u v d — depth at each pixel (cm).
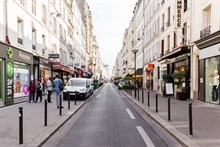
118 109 1529
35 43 2341
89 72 8344
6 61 1576
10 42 1680
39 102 1833
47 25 2794
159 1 3331
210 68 1681
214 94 1608
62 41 3716
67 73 4156
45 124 909
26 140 693
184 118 1083
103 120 1101
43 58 2566
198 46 1828
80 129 898
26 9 2028
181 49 2075
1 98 1536
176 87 2208
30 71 2097
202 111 1312
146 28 4503
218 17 1584
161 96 2575
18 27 1930
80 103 1828
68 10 4331
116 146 665
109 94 3219
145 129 898
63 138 761
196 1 1972
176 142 712
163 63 2988
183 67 2227
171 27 2655
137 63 5856
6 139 702
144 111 1386
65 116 1141
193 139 700
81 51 6406
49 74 2866
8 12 1650
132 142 708
